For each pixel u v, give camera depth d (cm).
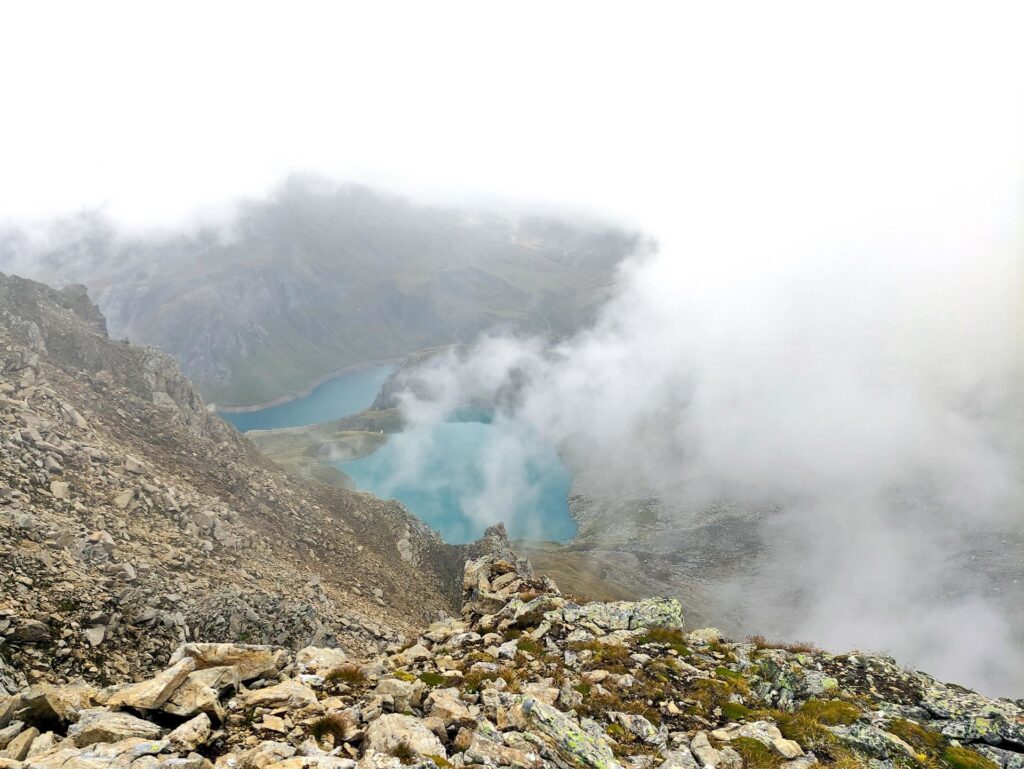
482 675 2220
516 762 1447
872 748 1858
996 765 1858
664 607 3109
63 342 8200
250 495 6975
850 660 2561
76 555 3322
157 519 4681
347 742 1424
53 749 1234
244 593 3916
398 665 2441
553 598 3338
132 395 7444
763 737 1842
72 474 4431
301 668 2052
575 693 2112
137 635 2900
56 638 2566
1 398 4762
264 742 1345
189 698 1522
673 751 1770
